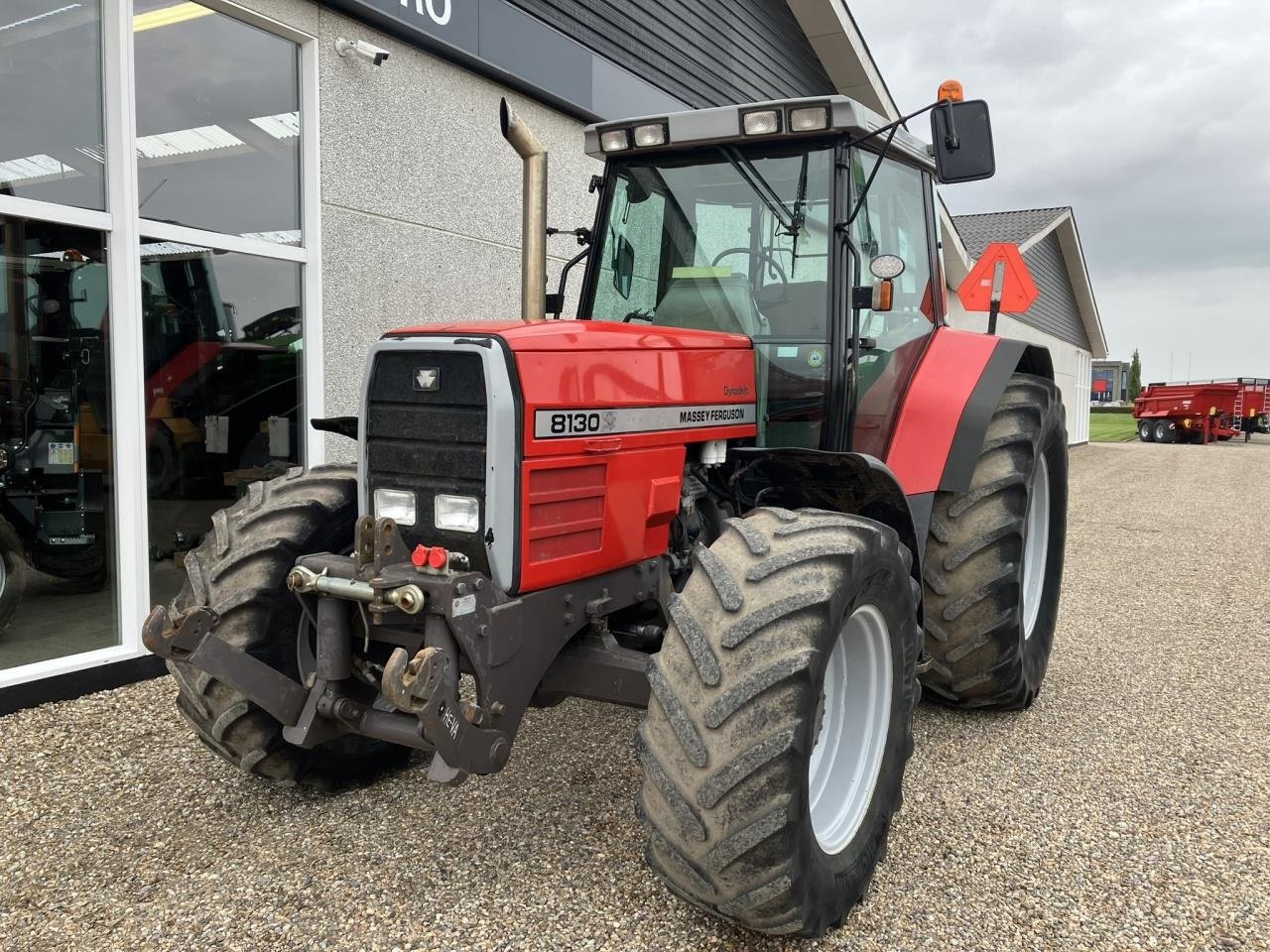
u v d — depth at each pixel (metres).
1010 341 3.93
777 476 3.16
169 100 4.52
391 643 2.43
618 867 2.60
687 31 8.41
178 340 4.63
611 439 2.50
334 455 5.47
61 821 2.86
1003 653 3.56
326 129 5.23
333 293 5.35
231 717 2.73
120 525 4.22
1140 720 3.85
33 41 3.98
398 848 2.70
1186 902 2.50
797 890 2.09
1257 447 25.84
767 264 3.24
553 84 6.74
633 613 2.91
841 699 2.58
